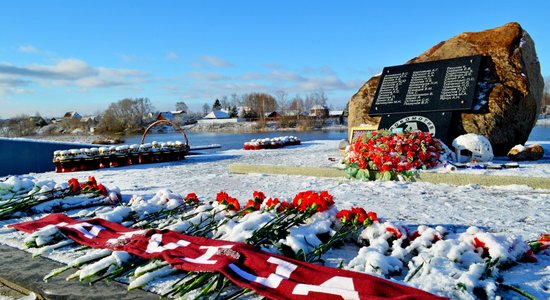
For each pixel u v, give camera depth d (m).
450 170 8.24
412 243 3.63
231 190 7.93
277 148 19.84
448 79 11.64
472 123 10.98
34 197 6.38
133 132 86.12
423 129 11.33
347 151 9.45
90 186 6.90
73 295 3.10
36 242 4.36
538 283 3.07
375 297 2.55
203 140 42.81
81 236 4.44
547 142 17.33
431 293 2.70
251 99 110.69
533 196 6.50
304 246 3.62
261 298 2.89
